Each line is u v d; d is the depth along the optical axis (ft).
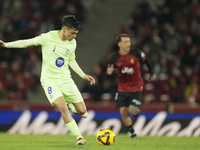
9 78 158.51
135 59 88.22
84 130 113.09
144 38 175.63
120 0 216.74
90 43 195.42
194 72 174.19
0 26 180.65
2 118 110.83
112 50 179.11
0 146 62.85
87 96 147.23
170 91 159.22
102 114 116.37
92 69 181.78
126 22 191.72
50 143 71.26
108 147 65.26
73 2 199.93
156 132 116.47
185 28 193.98
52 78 65.77
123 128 116.06
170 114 118.01
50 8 195.21
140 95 88.48
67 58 66.95
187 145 75.00
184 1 204.64
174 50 180.14
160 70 165.48
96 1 216.54
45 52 65.57
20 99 150.00
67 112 64.34
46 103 116.06
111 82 152.15
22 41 64.34
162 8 201.46
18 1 194.18
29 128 111.24
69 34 63.93
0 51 174.19
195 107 120.88
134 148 66.03
